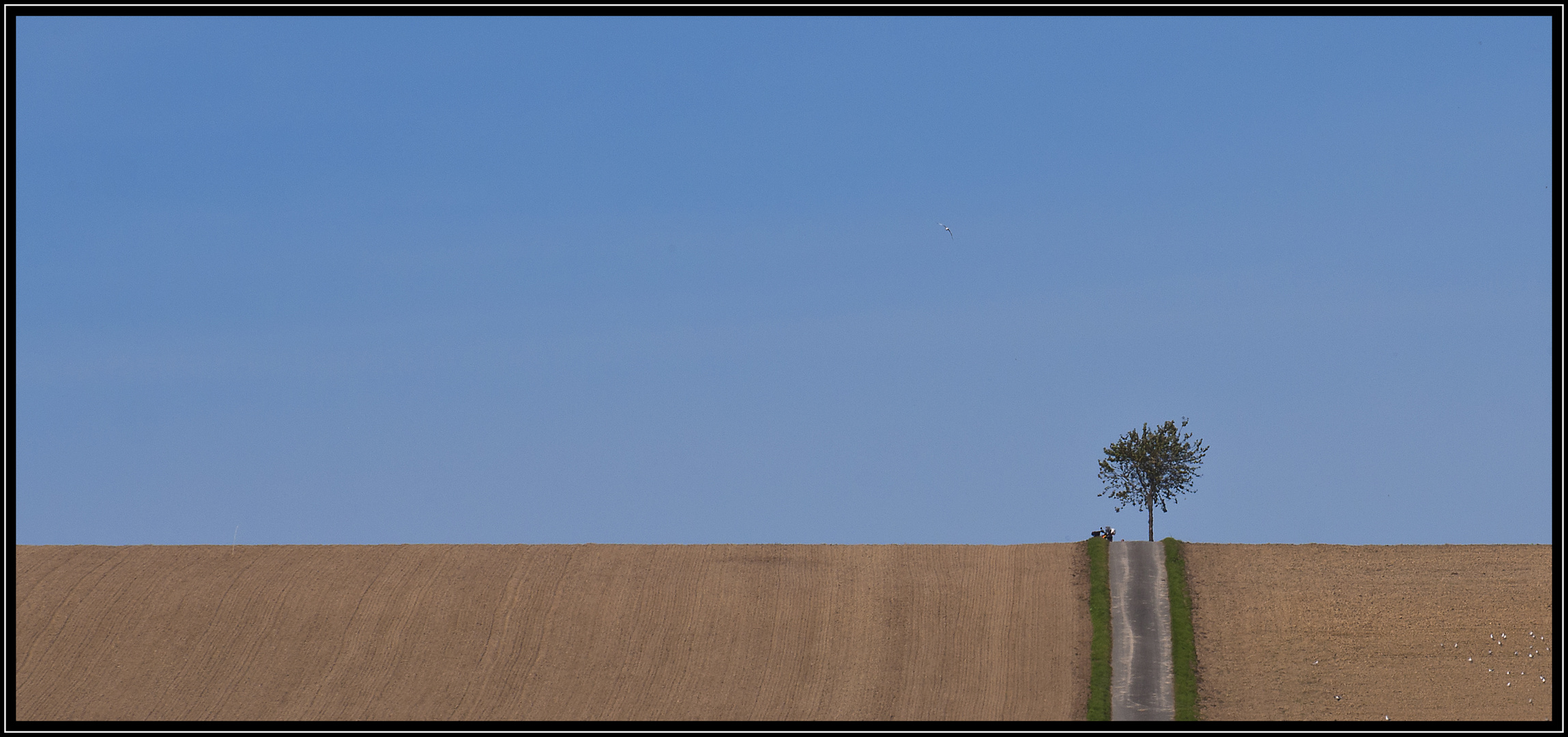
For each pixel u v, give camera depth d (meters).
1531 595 57.09
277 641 55.38
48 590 59.53
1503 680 49.78
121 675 52.44
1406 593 58.00
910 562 62.38
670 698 50.38
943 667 52.28
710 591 59.56
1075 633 54.44
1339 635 54.06
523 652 54.56
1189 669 50.84
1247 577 60.12
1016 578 60.00
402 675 52.69
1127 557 61.75
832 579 60.53
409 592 59.75
